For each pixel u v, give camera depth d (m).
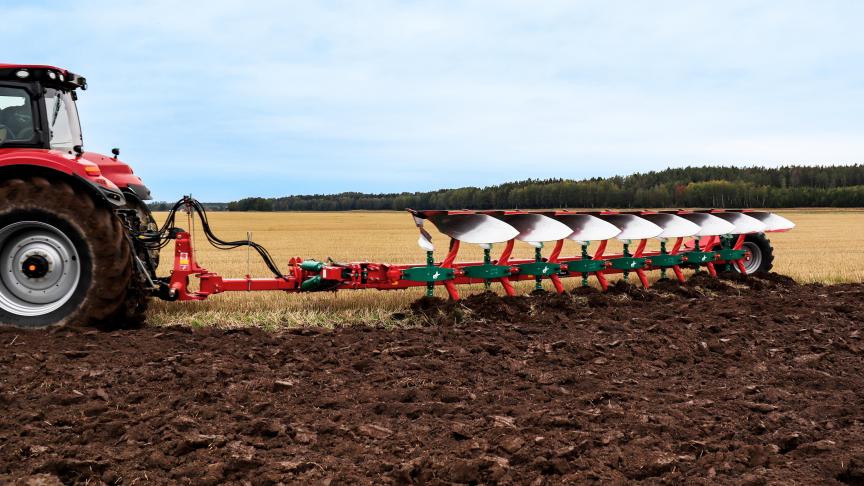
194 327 6.36
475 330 6.19
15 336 5.54
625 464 3.22
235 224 43.72
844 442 3.55
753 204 88.00
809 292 8.89
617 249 18.45
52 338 5.48
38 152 5.93
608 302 7.63
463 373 4.80
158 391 4.20
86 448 3.28
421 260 15.16
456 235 7.38
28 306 5.82
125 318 6.01
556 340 5.91
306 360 4.98
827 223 42.41
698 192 87.75
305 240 25.19
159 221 37.12
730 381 4.76
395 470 3.05
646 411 3.97
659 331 6.27
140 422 3.60
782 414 3.96
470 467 3.06
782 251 18.16
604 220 8.90
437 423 3.72
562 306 7.25
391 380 4.56
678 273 9.40
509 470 3.07
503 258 7.76
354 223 46.91
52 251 5.84
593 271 8.41
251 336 5.84
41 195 5.72
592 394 4.25
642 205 82.81
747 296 8.51
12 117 6.11
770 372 5.00
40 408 3.84
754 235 10.54
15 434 3.44
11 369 4.60
